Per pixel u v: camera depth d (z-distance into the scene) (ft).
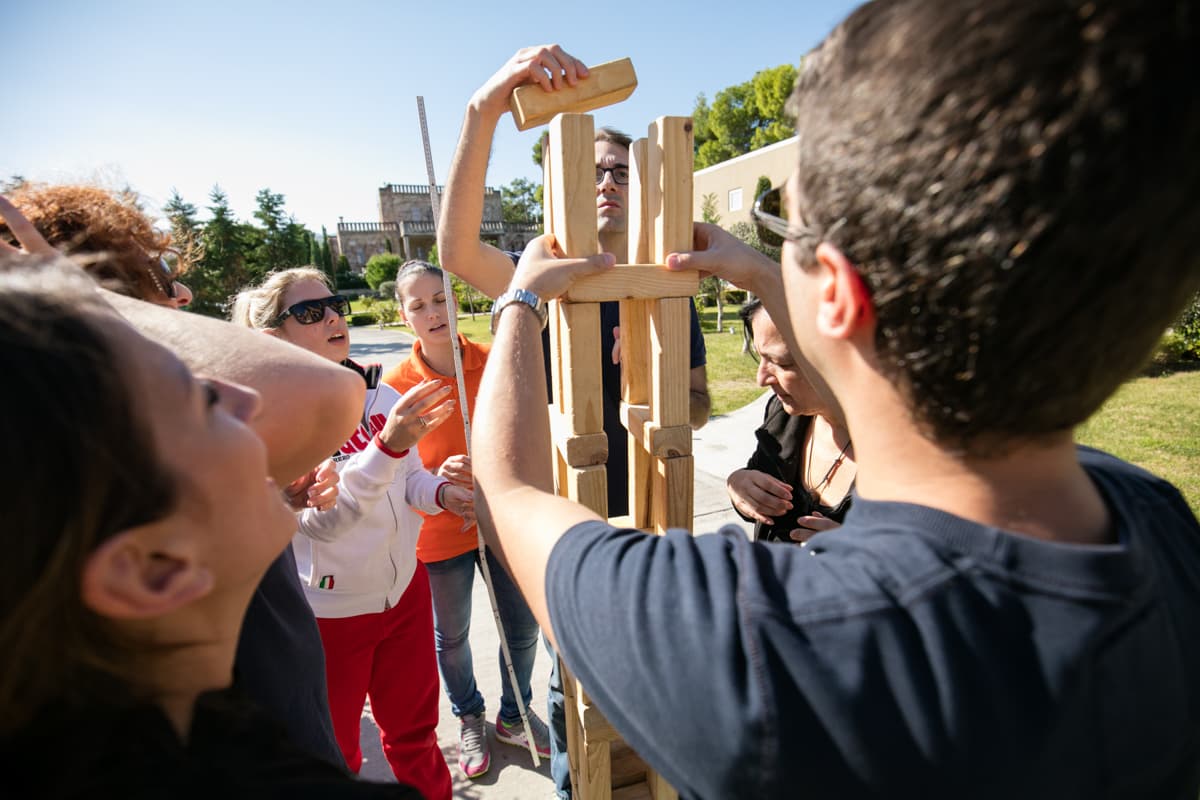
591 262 3.33
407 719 6.29
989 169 1.30
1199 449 15.81
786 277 2.06
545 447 2.75
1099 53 1.19
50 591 1.42
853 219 1.58
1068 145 1.23
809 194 1.73
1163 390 22.31
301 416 2.86
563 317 3.69
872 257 1.58
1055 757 1.55
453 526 7.28
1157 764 1.73
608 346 6.61
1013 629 1.58
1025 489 1.73
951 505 1.77
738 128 136.77
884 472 1.92
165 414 1.65
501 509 2.49
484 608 10.44
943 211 1.38
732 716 1.61
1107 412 19.77
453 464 6.29
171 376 1.71
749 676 1.62
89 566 1.47
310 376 2.94
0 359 1.35
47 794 1.53
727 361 33.53
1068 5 1.24
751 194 81.41
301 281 6.79
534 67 3.62
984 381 1.51
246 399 2.19
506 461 2.62
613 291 3.48
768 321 4.79
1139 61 1.18
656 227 3.72
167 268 3.88
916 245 1.45
